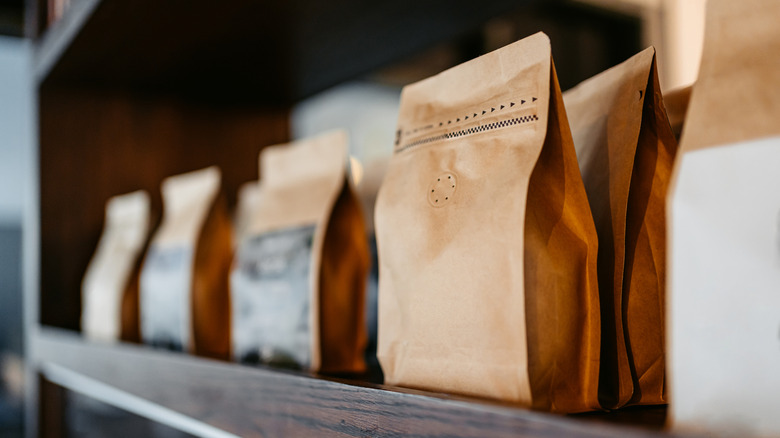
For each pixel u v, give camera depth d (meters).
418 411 0.52
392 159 0.62
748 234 0.42
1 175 1.97
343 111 1.21
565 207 0.53
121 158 1.26
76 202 1.22
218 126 1.32
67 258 1.22
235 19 0.93
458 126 0.58
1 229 1.99
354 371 0.77
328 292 0.77
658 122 0.56
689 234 0.44
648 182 0.56
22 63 1.88
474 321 0.53
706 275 0.43
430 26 0.96
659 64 0.90
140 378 0.87
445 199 0.57
